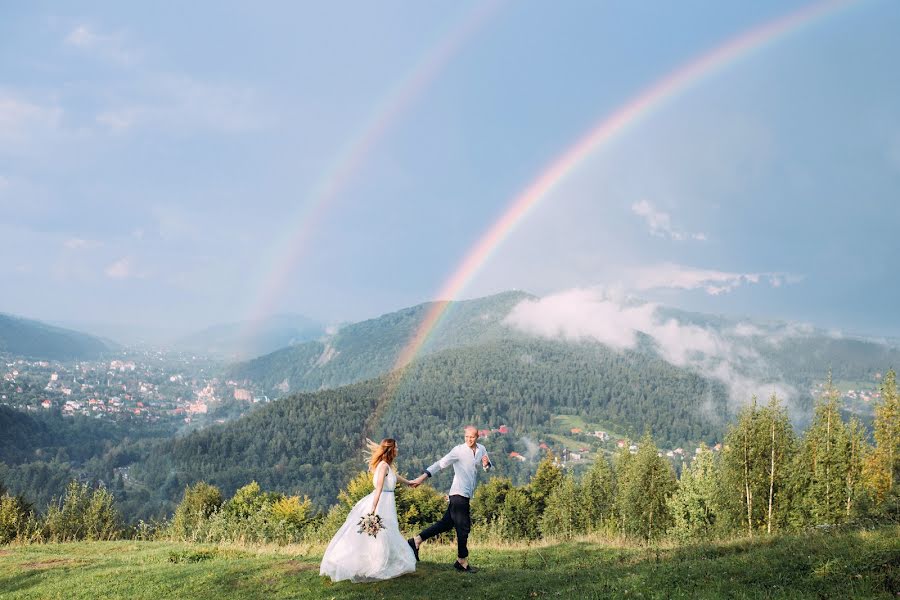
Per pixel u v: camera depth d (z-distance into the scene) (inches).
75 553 725.9
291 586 431.5
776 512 1270.9
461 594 385.1
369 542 425.4
